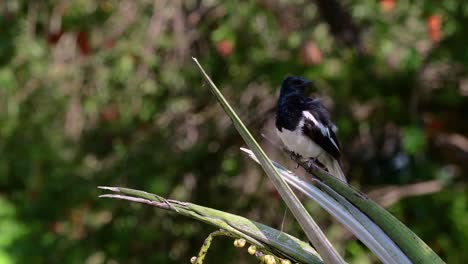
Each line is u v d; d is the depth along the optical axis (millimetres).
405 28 11352
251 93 13266
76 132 13328
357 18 11625
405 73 11727
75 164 13125
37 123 12922
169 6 13078
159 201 4488
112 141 13141
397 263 4512
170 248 13016
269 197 12977
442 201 12781
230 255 12953
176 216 12945
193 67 12617
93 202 12719
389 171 13648
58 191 12805
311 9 12508
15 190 13969
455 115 13094
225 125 13219
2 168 12844
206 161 13164
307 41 11641
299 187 4652
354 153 13609
